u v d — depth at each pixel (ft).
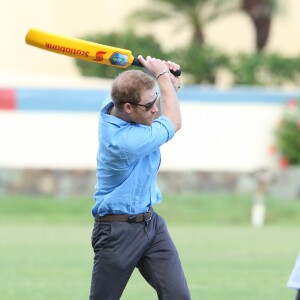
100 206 65.41
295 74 258.57
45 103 204.03
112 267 65.31
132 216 65.26
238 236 156.76
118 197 64.80
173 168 206.39
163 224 66.90
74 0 290.35
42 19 289.12
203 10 277.85
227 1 278.67
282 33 305.12
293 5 300.40
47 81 222.28
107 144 64.13
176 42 288.92
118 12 290.56
